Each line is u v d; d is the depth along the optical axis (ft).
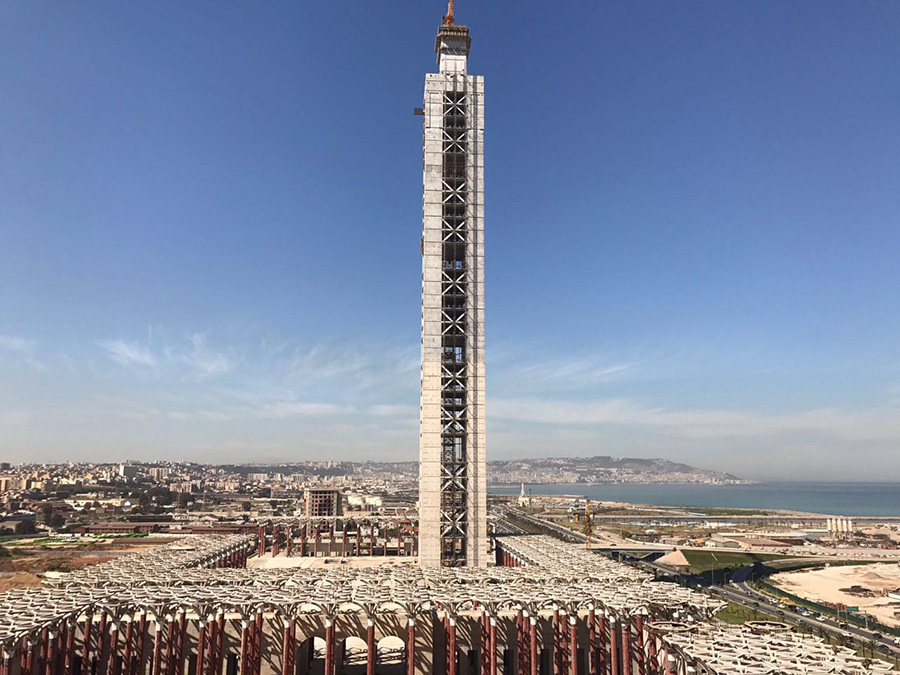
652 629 242.78
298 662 276.41
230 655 275.39
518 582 304.30
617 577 322.34
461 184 508.53
